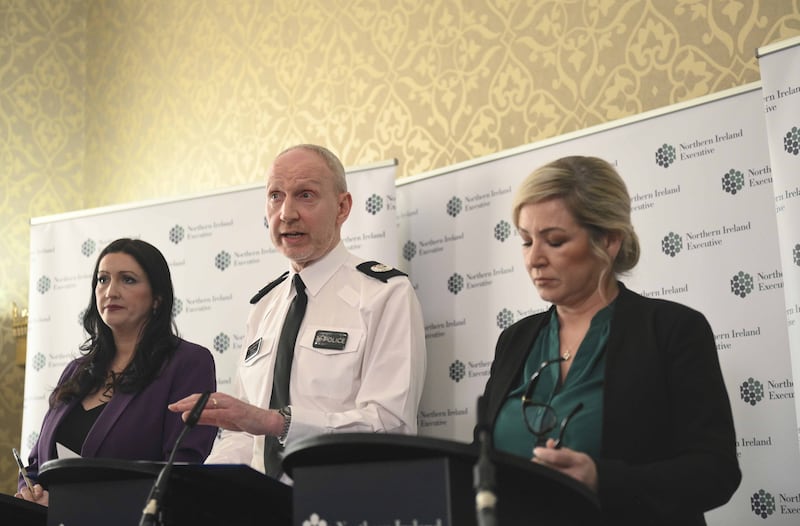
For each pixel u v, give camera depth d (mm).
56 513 2045
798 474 2707
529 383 1958
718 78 3254
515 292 3447
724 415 1821
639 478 1678
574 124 3637
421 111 4168
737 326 2891
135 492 1941
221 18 5133
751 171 2945
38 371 4289
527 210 2035
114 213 4328
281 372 2916
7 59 5570
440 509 1424
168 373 3105
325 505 1550
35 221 4453
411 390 2801
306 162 3096
